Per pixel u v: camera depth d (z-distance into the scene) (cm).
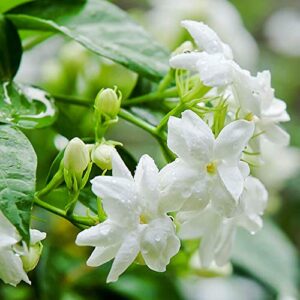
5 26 32
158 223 26
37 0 33
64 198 33
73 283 42
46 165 38
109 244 26
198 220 30
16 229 25
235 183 27
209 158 27
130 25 33
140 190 26
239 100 29
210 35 30
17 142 27
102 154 28
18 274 25
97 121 29
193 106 29
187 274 41
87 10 33
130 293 43
